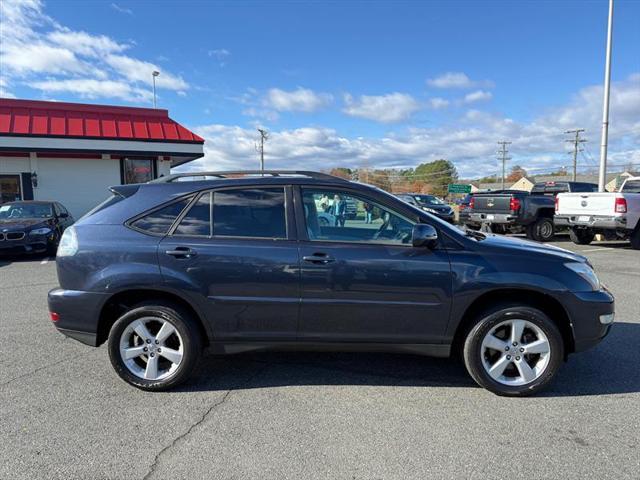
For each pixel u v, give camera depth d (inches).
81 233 148.5
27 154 639.8
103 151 636.7
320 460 110.0
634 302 255.9
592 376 158.2
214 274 142.6
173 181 157.6
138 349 147.3
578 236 536.1
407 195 981.8
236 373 162.2
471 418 130.0
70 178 665.0
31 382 153.6
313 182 150.1
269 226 147.0
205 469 106.7
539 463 108.7
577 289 141.6
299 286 142.3
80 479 102.9
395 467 107.4
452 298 141.2
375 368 166.9
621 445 116.0
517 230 674.2
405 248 143.5
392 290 141.5
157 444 116.8
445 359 175.8
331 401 140.8
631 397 142.7
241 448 115.0
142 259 143.9
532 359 145.9
